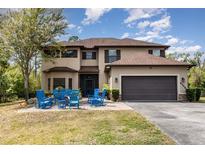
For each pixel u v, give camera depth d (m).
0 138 9.03
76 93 18.05
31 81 29.44
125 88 23.42
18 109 17.31
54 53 26.11
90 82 30.72
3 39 21.81
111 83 23.67
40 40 22.47
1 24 21.86
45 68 29.53
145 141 7.74
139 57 25.36
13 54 22.36
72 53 29.86
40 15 22.42
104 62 29.69
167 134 8.56
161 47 30.11
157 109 16.06
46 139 8.46
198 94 22.58
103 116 13.12
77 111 15.24
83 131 9.41
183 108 16.67
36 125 11.15
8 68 27.92
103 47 29.72
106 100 23.89
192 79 36.97
